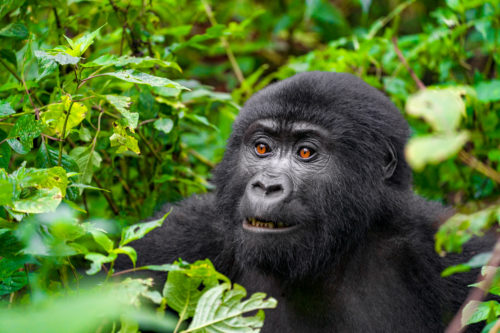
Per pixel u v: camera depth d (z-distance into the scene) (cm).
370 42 1262
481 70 1391
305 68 1315
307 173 803
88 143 943
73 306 322
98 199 1109
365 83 885
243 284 877
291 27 1906
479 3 1199
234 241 841
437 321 820
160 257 871
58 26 983
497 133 1138
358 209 815
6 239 566
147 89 960
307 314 840
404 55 1308
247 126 852
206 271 563
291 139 820
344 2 2014
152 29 1067
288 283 823
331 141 806
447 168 1177
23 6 943
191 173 1138
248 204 773
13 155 957
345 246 823
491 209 596
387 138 842
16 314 327
